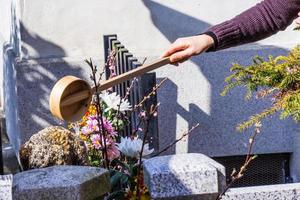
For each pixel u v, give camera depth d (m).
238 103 5.98
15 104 6.13
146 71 2.44
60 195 2.73
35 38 5.85
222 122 6.00
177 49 2.54
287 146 6.09
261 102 5.96
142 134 4.90
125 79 2.36
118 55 5.41
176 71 5.92
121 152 3.67
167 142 5.95
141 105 4.61
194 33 6.01
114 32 5.93
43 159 4.18
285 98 3.22
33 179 2.79
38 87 5.83
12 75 6.34
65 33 5.88
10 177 2.83
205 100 5.97
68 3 5.86
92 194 2.80
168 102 5.93
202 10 6.01
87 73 5.85
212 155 6.04
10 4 6.84
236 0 6.02
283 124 6.06
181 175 2.88
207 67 5.95
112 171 3.38
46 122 5.87
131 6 5.93
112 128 4.07
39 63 5.81
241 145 6.04
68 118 2.22
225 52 5.95
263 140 6.07
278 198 3.77
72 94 2.21
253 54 5.96
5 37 7.62
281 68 3.29
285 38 6.09
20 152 4.29
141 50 5.96
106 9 5.90
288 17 2.61
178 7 5.98
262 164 6.16
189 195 2.89
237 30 2.58
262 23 2.60
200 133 6.00
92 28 5.90
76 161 4.25
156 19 5.96
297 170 6.05
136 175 3.34
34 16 5.83
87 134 4.18
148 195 3.12
